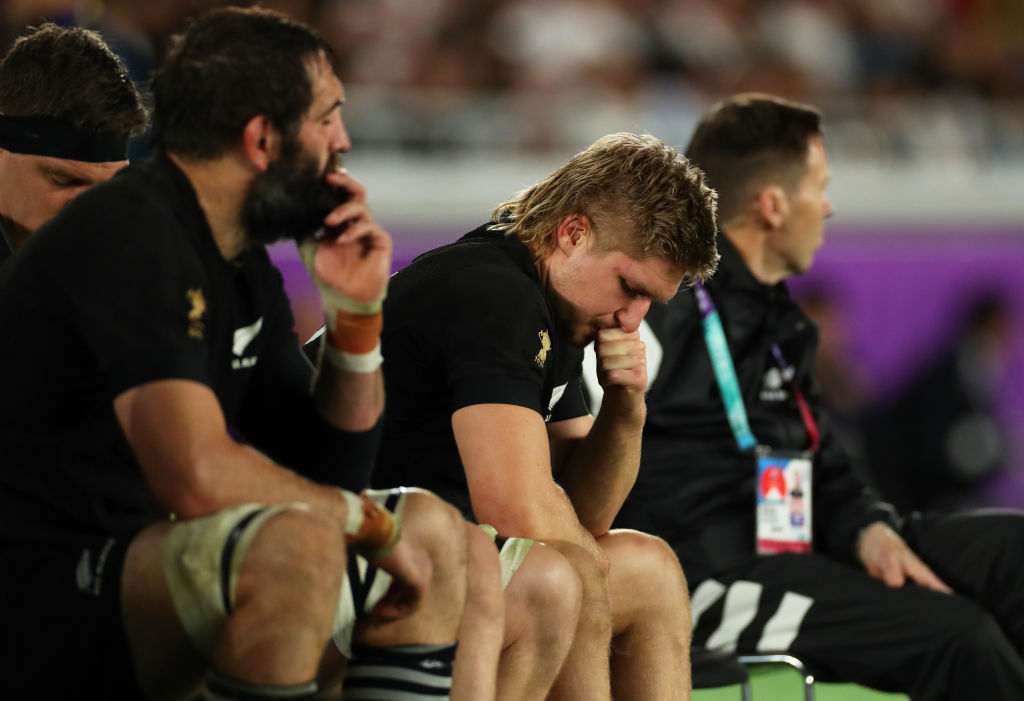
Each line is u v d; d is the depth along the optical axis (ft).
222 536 20.13
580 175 28.94
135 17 64.75
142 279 21.13
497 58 93.61
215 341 22.62
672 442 39.37
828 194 88.74
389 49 92.27
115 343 20.89
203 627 20.51
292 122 22.22
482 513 26.45
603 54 96.27
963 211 91.20
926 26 109.40
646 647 28.50
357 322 23.75
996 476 82.07
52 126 28.58
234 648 19.63
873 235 88.07
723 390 39.58
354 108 84.48
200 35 22.36
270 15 22.66
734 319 40.27
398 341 28.58
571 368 30.76
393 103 86.02
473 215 83.97
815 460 42.52
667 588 28.55
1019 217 92.63
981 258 87.35
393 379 28.78
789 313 41.63
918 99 104.58
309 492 21.30
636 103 95.09
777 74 101.45
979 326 85.87
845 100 101.35
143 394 20.71
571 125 91.04
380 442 29.37
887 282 85.25
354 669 22.94
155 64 57.67
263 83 21.99
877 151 96.84
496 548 24.76
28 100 28.66
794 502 39.88
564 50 95.20
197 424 20.71
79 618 21.49
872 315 84.17
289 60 22.18
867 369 83.05
